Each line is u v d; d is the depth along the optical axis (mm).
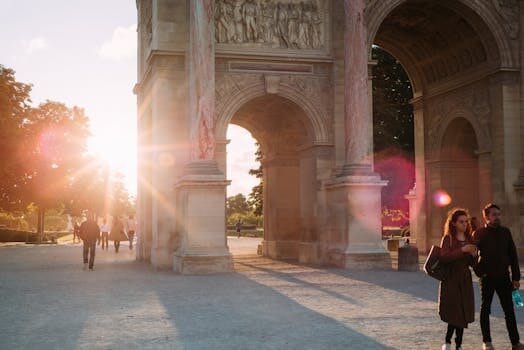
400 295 23359
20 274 33062
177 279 29797
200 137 34281
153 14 38844
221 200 33625
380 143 64062
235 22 37594
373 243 35500
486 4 41406
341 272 32750
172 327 16953
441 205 47438
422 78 49188
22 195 77750
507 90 41188
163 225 36688
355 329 16484
